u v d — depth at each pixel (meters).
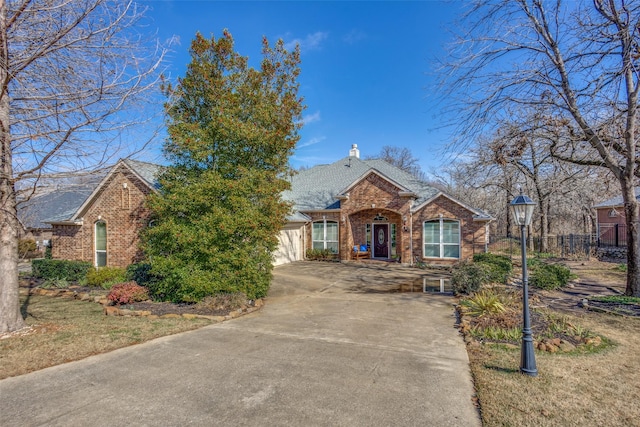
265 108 11.01
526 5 10.50
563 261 21.59
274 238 10.88
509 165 16.56
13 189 7.57
